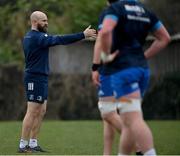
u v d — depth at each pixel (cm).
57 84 5369
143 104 5278
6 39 6044
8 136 3105
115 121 1983
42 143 2842
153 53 1848
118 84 1730
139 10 1780
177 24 6169
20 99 5322
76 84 5369
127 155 1769
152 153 1684
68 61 5569
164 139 2986
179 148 2598
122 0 1777
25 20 5819
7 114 5319
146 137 1686
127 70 1728
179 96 5244
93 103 5322
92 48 5578
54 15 5875
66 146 2720
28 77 2528
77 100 5331
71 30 5897
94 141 2925
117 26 1748
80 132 3391
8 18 5966
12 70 5366
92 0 6056
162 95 5297
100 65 1880
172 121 4481
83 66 5569
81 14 5975
